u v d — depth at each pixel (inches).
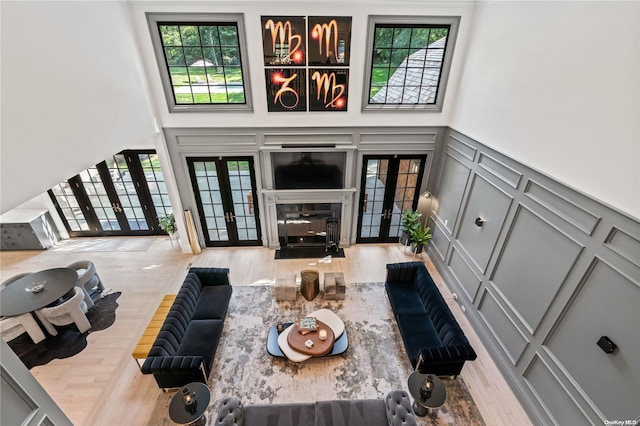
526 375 140.6
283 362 161.8
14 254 244.4
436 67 198.7
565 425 119.8
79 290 179.9
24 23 100.9
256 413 128.1
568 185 114.8
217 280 191.3
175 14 172.7
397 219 254.4
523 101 138.5
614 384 100.4
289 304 197.9
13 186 96.3
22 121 99.6
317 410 128.3
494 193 162.6
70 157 121.3
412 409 125.9
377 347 170.1
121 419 136.6
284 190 226.8
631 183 93.2
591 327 108.3
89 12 134.5
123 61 161.5
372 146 218.8
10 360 79.6
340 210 240.1
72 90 122.4
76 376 154.4
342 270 229.5
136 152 236.5
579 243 111.5
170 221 246.4
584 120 108.0
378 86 202.8
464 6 177.6
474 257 182.1
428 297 175.5
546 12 123.7
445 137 218.4
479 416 138.1
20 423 82.4
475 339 175.9
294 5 173.2
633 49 90.8
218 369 158.2
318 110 204.7
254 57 186.1
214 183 228.8
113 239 266.4
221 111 201.3
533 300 135.1
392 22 182.1
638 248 92.3
